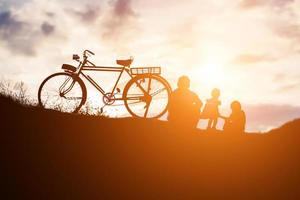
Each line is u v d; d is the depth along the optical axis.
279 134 13.70
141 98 13.88
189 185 11.08
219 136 13.22
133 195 10.59
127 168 11.37
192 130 13.05
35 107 13.40
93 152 11.73
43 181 10.60
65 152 11.55
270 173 11.84
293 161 12.24
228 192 11.02
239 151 12.54
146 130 12.84
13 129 12.00
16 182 10.43
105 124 12.95
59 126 12.52
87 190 10.57
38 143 11.69
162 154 11.95
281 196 11.07
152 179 11.12
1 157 10.99
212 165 11.82
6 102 13.18
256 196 11.01
